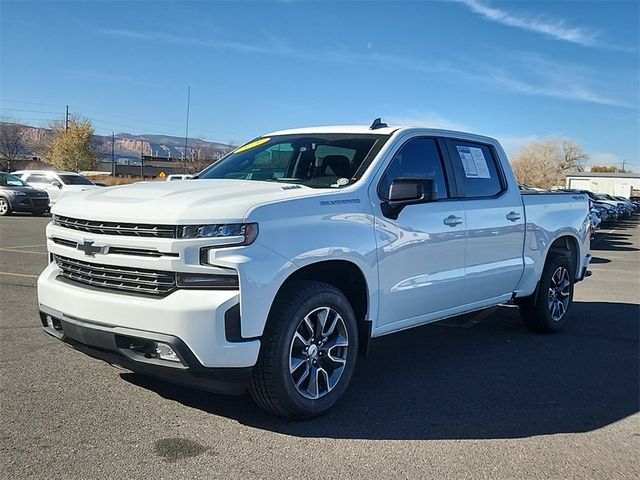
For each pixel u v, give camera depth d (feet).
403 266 15.52
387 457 11.80
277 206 12.71
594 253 58.39
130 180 192.75
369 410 14.29
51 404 13.79
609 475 11.37
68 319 12.98
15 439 11.96
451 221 17.03
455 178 17.90
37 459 11.16
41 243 45.98
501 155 20.27
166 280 12.02
